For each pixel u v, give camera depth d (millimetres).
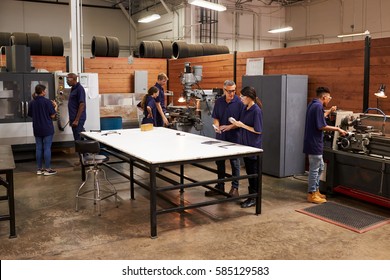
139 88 9305
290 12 14164
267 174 5930
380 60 4844
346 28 12180
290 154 5789
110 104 9000
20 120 6707
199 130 6703
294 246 3355
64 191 5047
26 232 3668
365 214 4164
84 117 6285
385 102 4828
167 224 3873
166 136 4871
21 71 6707
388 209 4355
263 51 6633
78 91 6199
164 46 9805
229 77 7473
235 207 4395
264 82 5812
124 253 3211
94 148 4219
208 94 6859
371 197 4441
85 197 4711
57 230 3721
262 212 4223
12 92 6633
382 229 3770
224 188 4945
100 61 9047
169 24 12656
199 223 3900
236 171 4562
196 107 6781
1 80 6492
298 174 5926
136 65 9453
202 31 12336
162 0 12117
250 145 4312
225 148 4016
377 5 11273
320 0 12953
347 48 5254
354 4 11898
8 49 6906
